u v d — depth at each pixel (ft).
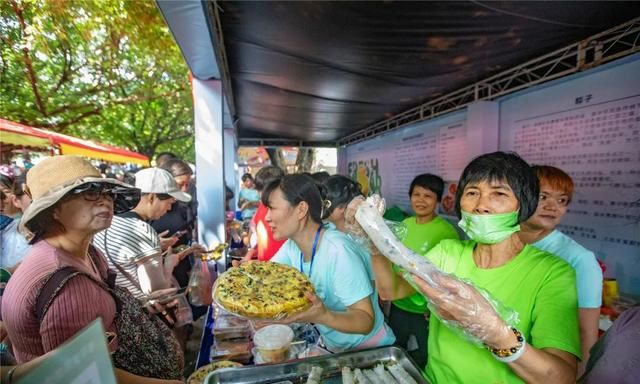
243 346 5.83
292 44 10.10
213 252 8.60
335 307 4.64
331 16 8.16
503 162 3.30
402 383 3.40
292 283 3.99
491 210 3.25
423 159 17.90
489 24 8.29
